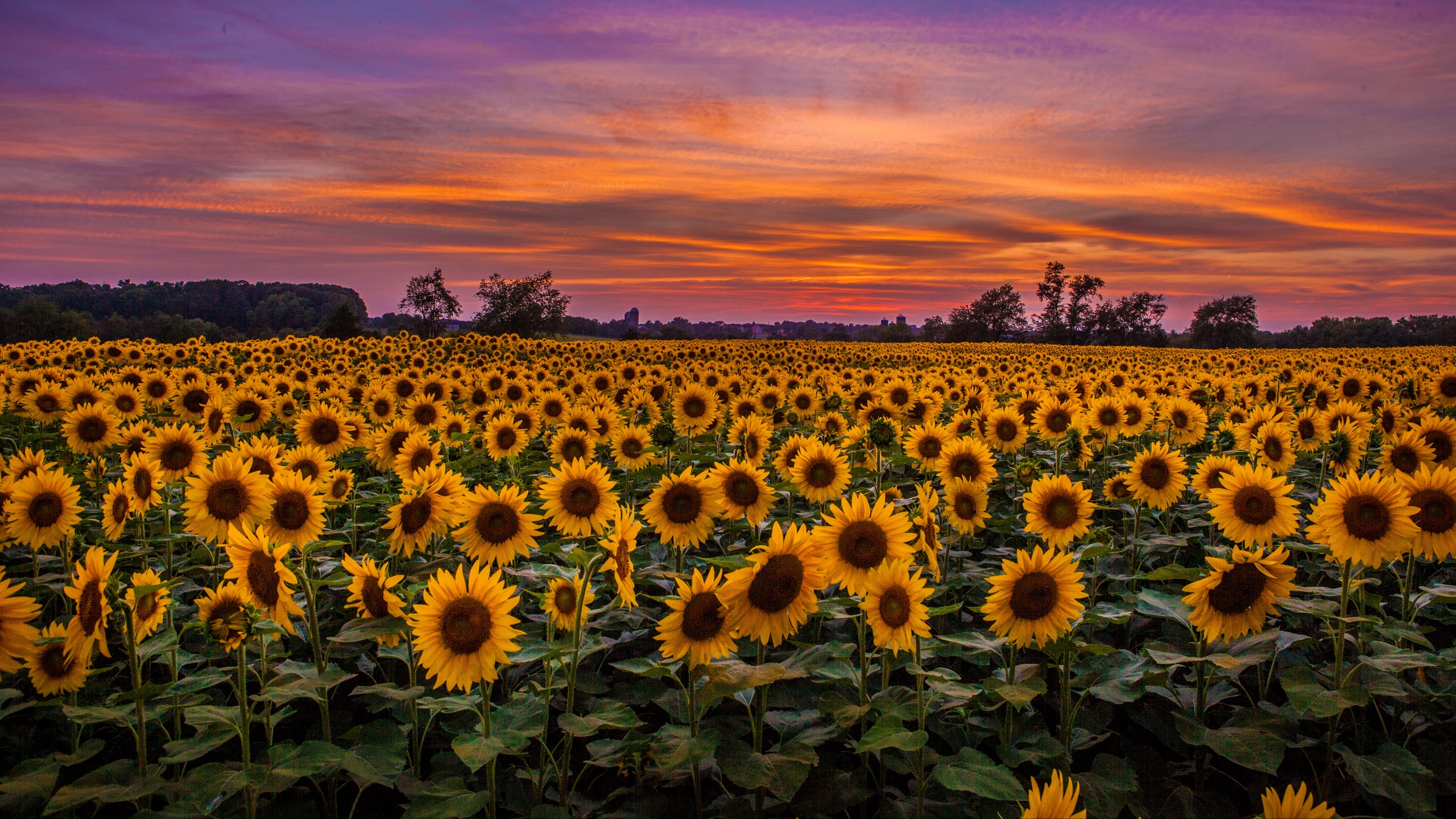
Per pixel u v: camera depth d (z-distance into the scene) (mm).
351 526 7926
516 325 123875
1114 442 13391
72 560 6664
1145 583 7184
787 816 4168
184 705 4531
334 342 35250
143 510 6105
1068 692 4730
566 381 21375
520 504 5297
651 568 6297
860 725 4906
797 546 4066
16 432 12656
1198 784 4777
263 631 3900
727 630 4066
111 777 3852
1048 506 6266
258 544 4156
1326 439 9492
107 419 9656
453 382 16766
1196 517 8164
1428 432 7602
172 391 15594
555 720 5262
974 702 5008
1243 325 175000
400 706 4836
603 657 5801
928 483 5074
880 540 4332
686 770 4570
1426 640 4715
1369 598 4941
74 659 4258
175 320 99625
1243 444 10031
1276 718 4504
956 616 6656
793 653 4285
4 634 3854
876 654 5699
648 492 10203
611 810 4367
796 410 14812
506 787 4520
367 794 4762
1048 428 11102
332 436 10164
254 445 7246
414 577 5641
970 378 21469
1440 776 4508
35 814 3738
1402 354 45781
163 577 6672
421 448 8188
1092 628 6148
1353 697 4238
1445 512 4910
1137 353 54906
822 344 49781
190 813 3605
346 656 5445
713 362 30281
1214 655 4652
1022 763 4430
